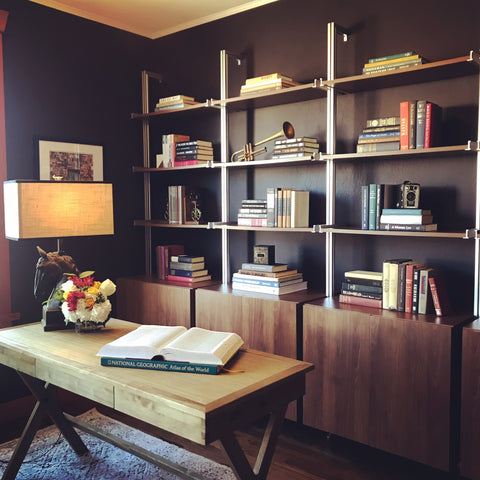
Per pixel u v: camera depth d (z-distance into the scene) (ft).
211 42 12.55
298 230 9.91
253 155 11.15
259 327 9.98
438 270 8.99
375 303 8.98
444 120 9.12
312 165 10.92
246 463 5.49
